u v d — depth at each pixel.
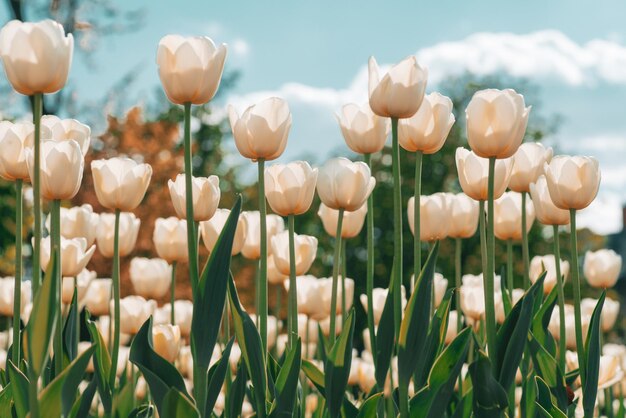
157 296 3.96
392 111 2.21
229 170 32.72
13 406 2.12
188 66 2.04
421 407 2.10
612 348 5.32
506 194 3.16
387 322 2.17
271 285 17.14
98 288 3.96
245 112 2.35
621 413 3.49
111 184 2.40
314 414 2.76
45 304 1.67
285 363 2.08
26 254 14.53
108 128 23.98
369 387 4.10
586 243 28.58
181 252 3.14
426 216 2.93
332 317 2.50
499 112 2.12
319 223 29.98
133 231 3.42
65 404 1.73
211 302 1.94
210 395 1.98
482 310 3.46
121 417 2.34
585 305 4.50
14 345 2.09
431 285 2.07
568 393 2.40
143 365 1.87
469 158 2.43
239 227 2.91
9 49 1.90
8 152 2.13
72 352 2.18
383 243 30.08
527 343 2.42
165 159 24.14
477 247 28.03
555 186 2.39
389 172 30.77
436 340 2.34
